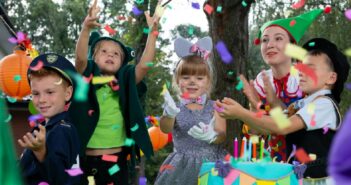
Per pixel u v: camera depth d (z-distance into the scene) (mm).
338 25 13148
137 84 3719
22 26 25266
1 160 1337
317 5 12352
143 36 7598
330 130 3188
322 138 3178
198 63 3607
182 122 3584
